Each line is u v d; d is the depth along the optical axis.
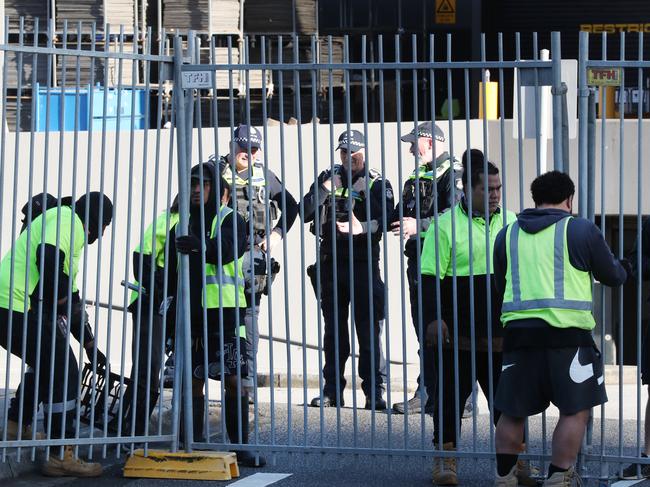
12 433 29.77
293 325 47.19
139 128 47.47
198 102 29.08
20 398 28.23
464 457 28.00
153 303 30.34
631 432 35.00
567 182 25.81
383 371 41.25
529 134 37.53
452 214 27.86
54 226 28.72
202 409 31.23
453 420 28.50
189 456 28.83
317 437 33.91
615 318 50.09
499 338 27.98
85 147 47.72
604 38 27.50
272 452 29.55
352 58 64.00
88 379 31.23
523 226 25.50
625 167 47.12
